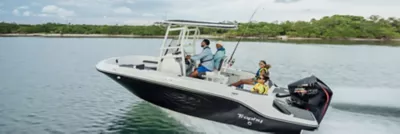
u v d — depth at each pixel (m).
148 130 7.28
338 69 19.39
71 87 12.37
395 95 11.08
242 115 6.60
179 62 7.07
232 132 6.75
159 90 6.96
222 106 6.66
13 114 8.65
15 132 7.24
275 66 20.61
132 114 8.45
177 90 6.78
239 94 6.52
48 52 29.61
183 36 7.04
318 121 6.50
